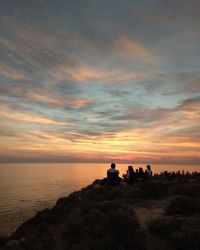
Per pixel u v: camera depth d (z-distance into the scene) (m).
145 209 13.16
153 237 8.55
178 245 7.55
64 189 166.12
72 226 9.52
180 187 17.70
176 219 9.40
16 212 63.28
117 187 19.09
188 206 11.34
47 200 99.06
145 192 16.14
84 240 7.98
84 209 12.34
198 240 7.47
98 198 16.78
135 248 7.56
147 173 24.50
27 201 97.31
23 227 13.93
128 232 8.06
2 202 95.81
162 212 12.29
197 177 29.20
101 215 9.76
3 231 34.06
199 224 8.81
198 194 16.09
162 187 16.48
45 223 12.11
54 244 8.37
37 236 9.51
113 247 7.59
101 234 8.27
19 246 8.56
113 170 21.83
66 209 14.45
